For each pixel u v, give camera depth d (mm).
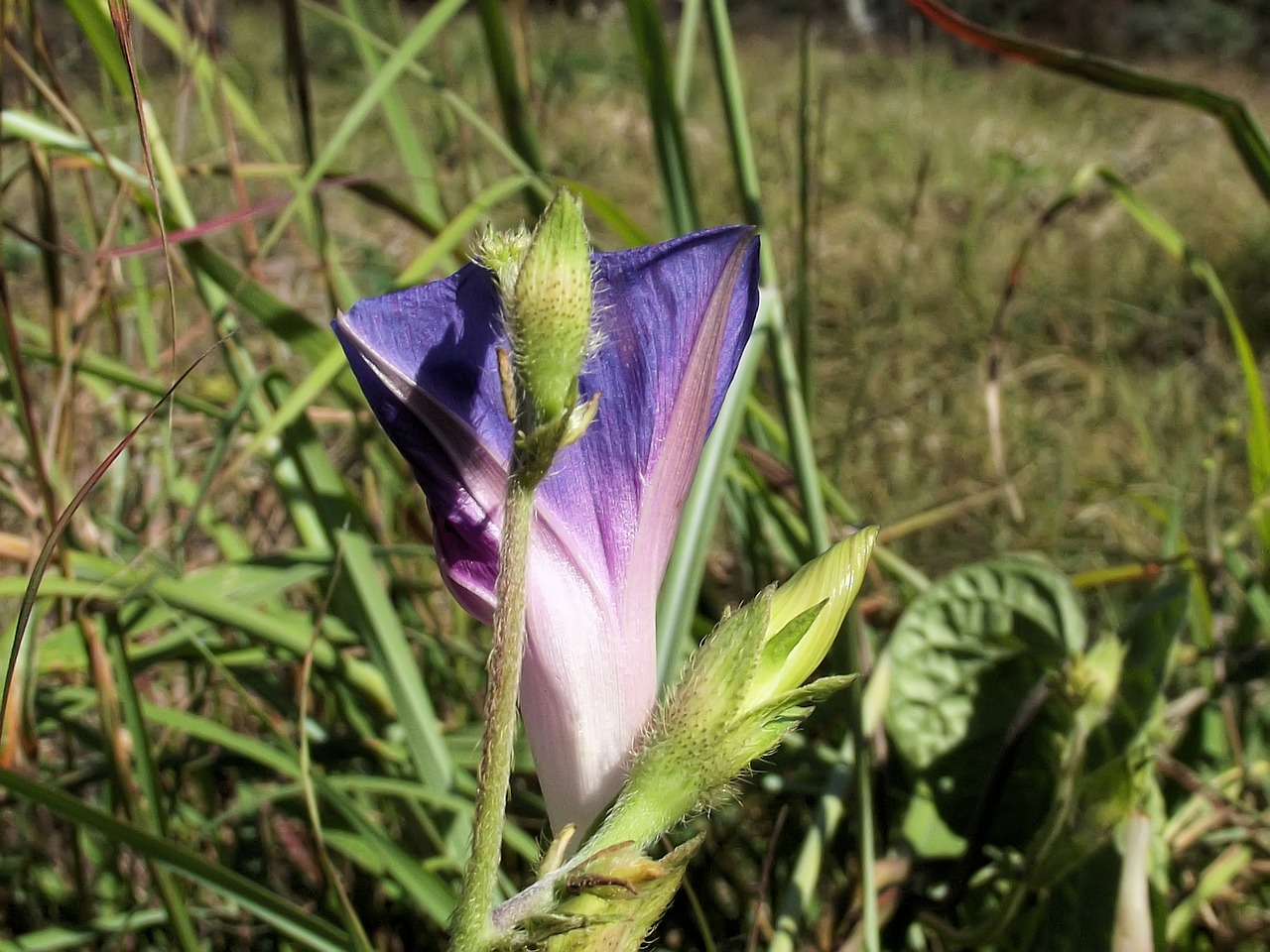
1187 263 231
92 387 265
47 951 210
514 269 91
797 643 104
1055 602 204
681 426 110
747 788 227
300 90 223
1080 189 233
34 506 212
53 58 229
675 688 102
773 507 235
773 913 207
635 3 219
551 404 88
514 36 267
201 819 215
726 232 104
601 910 95
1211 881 191
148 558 215
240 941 217
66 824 234
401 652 193
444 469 109
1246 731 240
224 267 207
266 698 222
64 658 211
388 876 196
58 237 207
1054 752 193
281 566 212
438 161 310
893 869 190
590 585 110
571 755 110
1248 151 208
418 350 107
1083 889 175
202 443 258
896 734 203
